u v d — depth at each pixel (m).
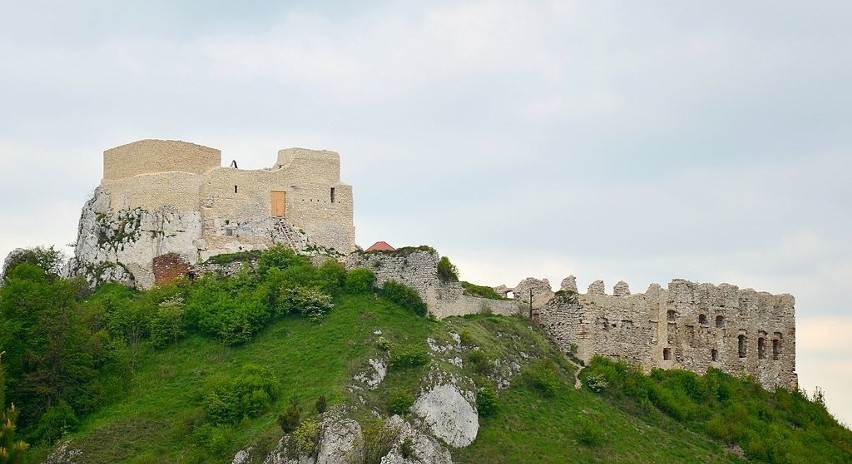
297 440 74.69
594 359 104.31
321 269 101.19
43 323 87.12
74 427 82.50
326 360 88.12
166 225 105.25
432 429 82.69
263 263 102.12
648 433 94.62
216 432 78.94
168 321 94.06
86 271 103.81
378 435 75.69
